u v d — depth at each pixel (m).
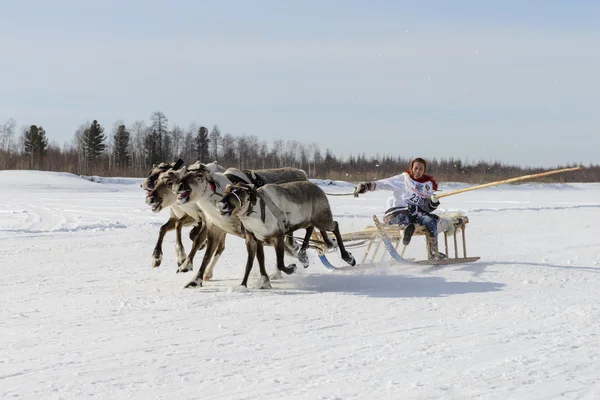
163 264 12.60
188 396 4.97
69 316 7.87
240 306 8.41
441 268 11.32
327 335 6.83
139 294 9.37
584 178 71.38
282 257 9.85
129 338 6.75
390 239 11.80
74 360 5.94
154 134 107.62
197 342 6.56
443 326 7.19
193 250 10.84
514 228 19.58
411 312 7.95
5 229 18.81
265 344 6.46
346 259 11.13
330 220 10.90
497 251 14.08
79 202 33.25
